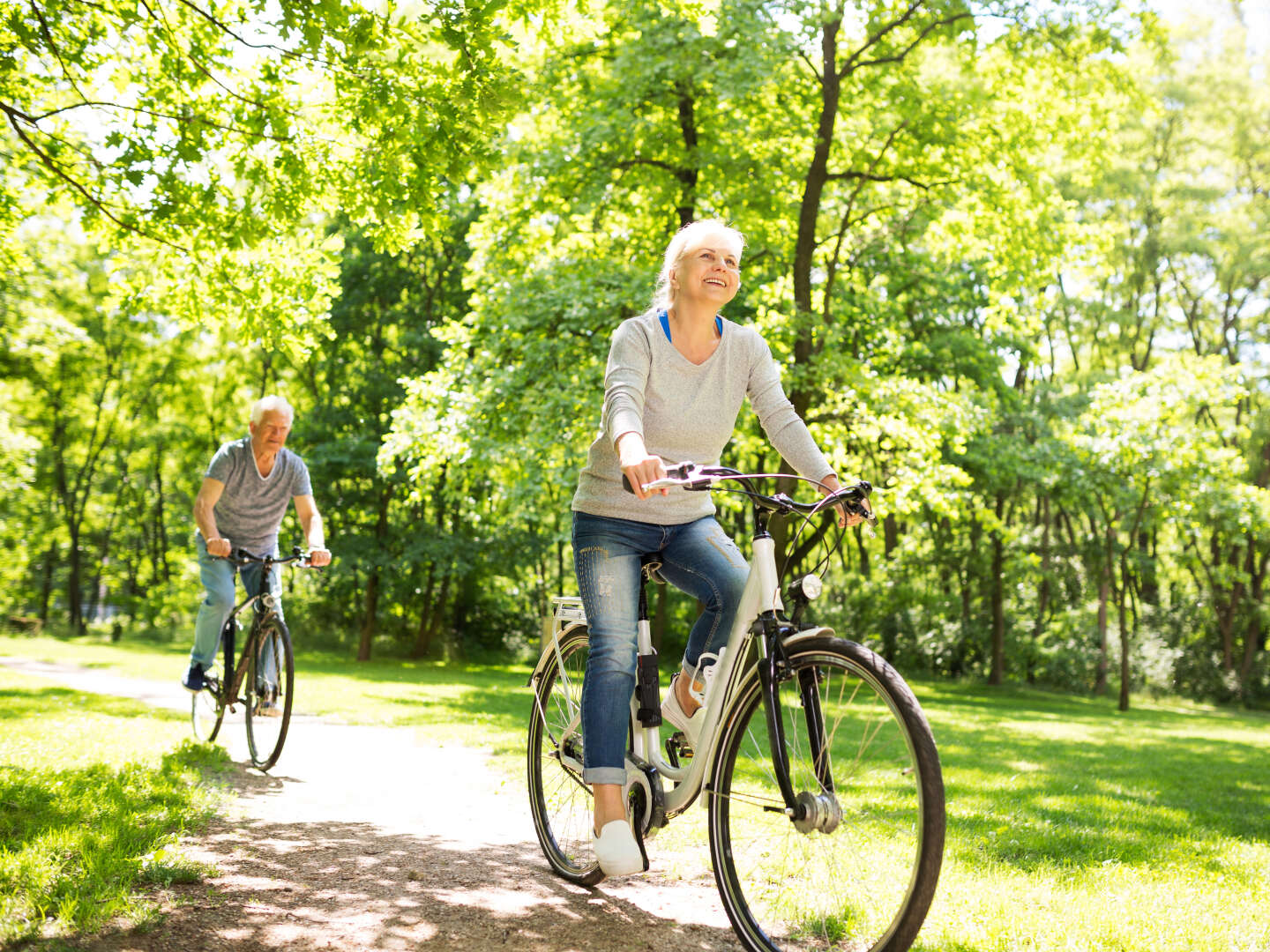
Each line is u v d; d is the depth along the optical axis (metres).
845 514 2.62
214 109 5.95
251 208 6.20
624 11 13.48
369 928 2.60
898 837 2.28
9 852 2.87
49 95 6.32
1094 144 15.97
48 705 7.52
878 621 28.06
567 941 2.60
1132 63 15.67
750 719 2.70
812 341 16.00
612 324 14.62
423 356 27.05
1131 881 3.49
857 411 15.14
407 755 6.22
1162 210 29.08
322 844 3.54
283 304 6.88
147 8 5.52
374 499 27.44
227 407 34.66
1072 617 29.36
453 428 15.24
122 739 5.81
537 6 5.30
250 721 5.35
